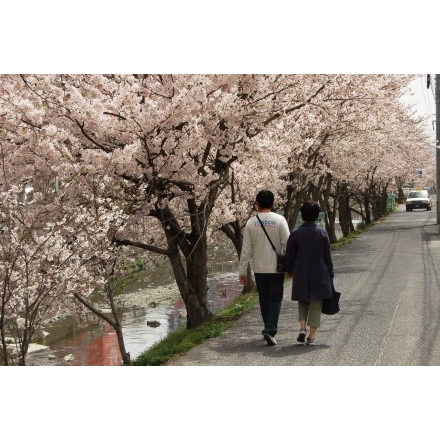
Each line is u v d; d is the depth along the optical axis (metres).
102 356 13.78
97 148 10.65
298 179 20.03
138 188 10.84
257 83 11.14
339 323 10.24
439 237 28.47
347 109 17.33
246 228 9.07
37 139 9.97
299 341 8.88
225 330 10.41
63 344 15.14
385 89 18.22
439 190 35.25
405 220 44.97
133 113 9.75
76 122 9.95
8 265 8.39
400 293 13.16
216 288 22.45
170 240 12.02
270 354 8.43
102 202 9.87
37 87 9.34
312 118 16.16
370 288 14.07
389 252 22.45
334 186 33.34
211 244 18.12
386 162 37.72
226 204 14.56
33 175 10.91
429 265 17.98
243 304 13.31
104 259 10.47
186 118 9.98
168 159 10.55
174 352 9.23
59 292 9.29
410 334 9.25
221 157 11.83
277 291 9.01
